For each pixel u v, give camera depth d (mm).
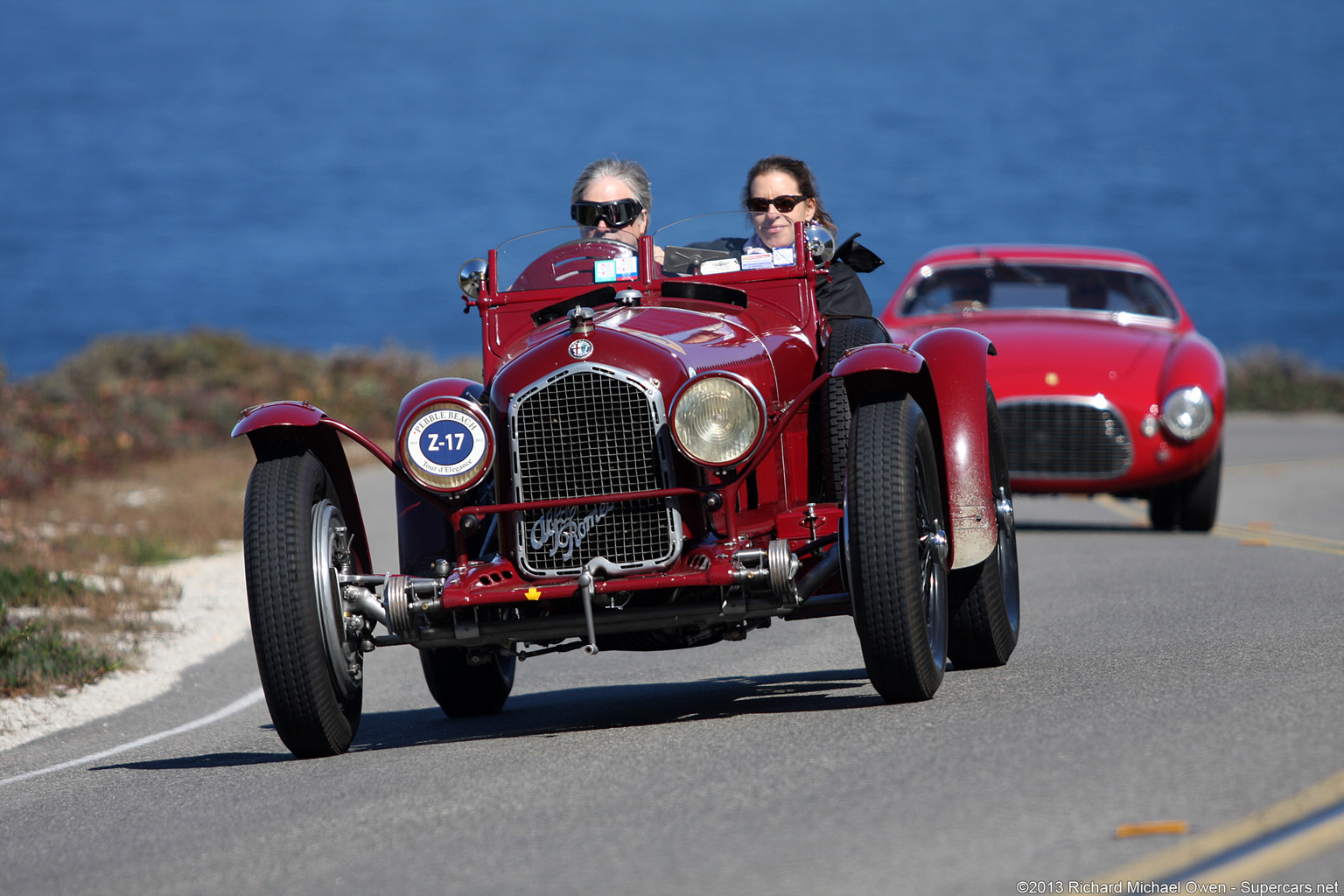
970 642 26250
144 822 19984
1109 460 50062
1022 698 22375
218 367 116750
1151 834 15016
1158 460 49688
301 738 23031
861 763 18859
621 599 22516
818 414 26391
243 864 17078
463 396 24031
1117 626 30312
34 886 17234
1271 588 33969
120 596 44562
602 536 22516
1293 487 67188
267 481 23016
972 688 24000
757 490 24047
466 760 21828
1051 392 50188
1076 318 55344
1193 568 39344
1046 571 41031
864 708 22984
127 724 30578
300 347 140000
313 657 22391
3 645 34812
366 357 121688
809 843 15617
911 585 22000
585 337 22891
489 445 22547
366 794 19969
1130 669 24234
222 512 65000
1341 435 100188
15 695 33125
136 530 60906
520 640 23844
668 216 32750
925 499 24031
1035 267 57375
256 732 28344
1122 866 14125
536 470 22719
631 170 29141
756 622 24844
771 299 27062
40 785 24109
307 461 23438
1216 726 19016
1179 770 17078
